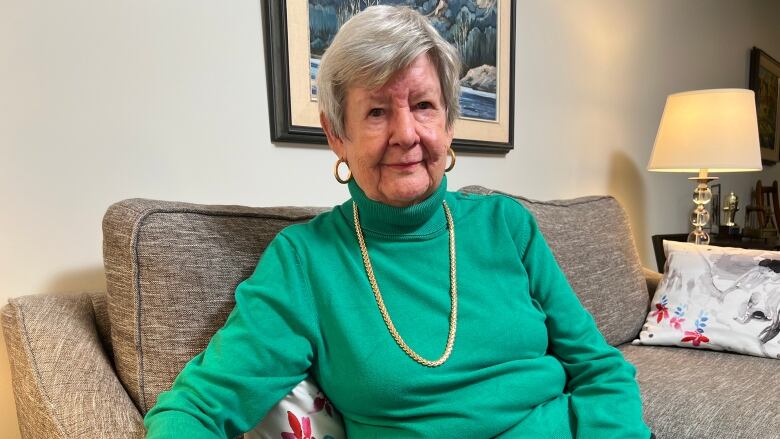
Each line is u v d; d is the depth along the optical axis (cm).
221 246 83
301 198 128
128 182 100
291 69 120
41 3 89
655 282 171
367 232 82
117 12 97
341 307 75
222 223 86
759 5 364
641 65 246
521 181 190
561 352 88
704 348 138
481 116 168
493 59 170
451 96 80
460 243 85
